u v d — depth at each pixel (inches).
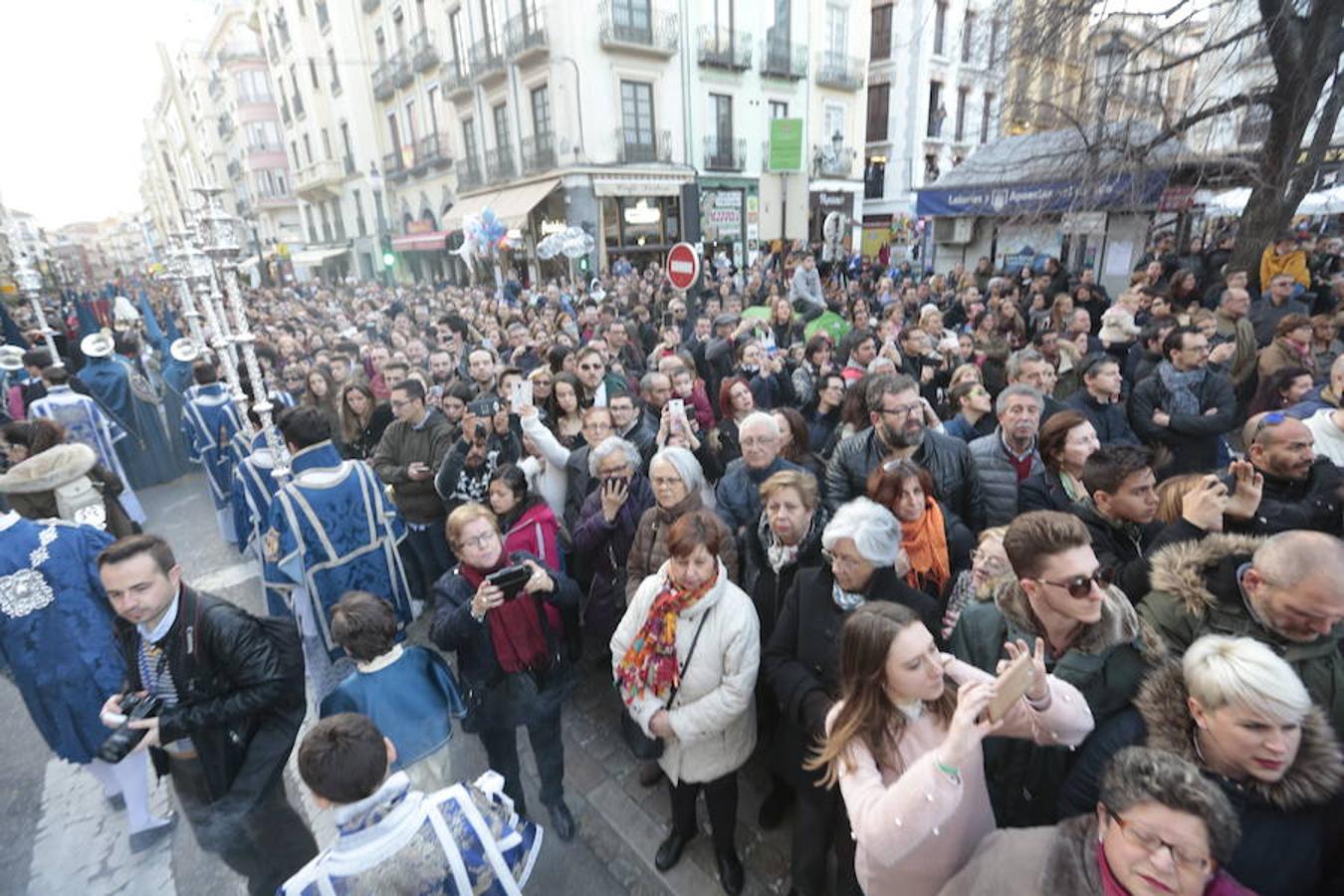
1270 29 255.3
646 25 741.3
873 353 202.5
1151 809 40.7
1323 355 201.2
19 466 116.2
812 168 941.8
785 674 82.7
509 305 524.4
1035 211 351.6
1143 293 288.5
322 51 1151.6
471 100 887.7
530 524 122.6
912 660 56.1
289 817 92.0
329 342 377.1
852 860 81.3
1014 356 177.3
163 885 104.3
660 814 108.8
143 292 379.6
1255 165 283.9
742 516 121.6
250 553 220.2
